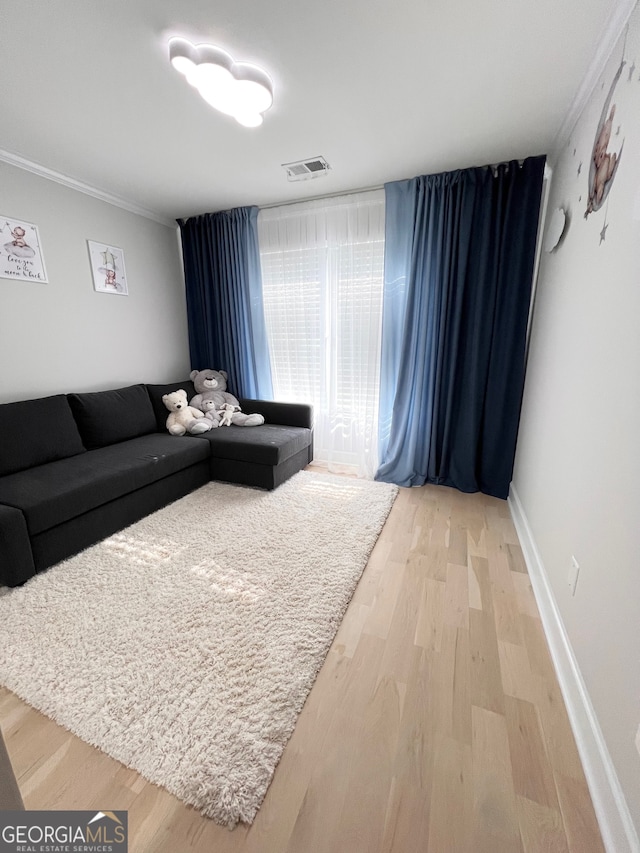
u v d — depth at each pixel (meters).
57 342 2.62
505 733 1.12
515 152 2.24
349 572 1.85
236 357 3.61
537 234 2.38
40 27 1.27
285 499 2.69
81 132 1.98
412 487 2.99
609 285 1.23
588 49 1.39
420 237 2.67
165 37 1.34
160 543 2.10
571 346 1.59
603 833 0.89
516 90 1.64
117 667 1.31
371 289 2.99
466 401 2.78
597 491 1.19
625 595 0.95
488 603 1.68
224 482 2.98
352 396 3.28
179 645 1.41
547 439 1.87
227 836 0.89
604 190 1.33
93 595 1.67
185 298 3.77
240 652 1.38
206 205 3.15
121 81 1.57
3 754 0.64
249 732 1.10
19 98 1.68
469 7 1.23
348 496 2.74
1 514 1.63
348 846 0.87
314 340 3.32
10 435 2.14
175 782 0.98
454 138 2.07
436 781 1.00
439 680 1.30
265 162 2.35
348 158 2.30
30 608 1.59
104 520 2.13
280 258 3.25
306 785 0.99
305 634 1.46
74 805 0.94
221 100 1.58
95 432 2.64
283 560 1.95
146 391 3.14
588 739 1.05
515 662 1.38
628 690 0.89
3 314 2.31
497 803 0.96
